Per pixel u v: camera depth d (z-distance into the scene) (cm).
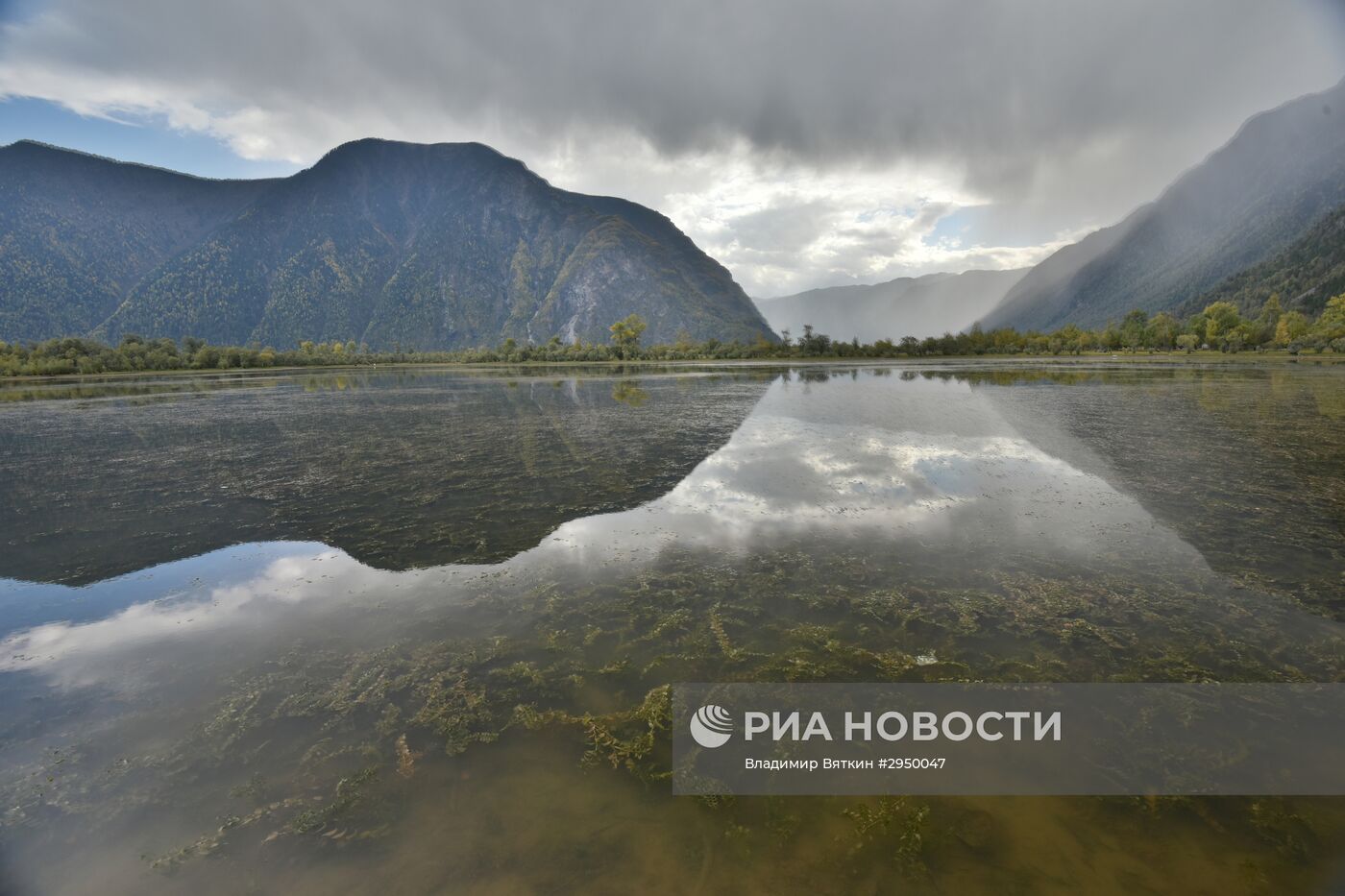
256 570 986
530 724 581
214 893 415
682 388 4262
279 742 568
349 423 2711
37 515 1309
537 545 1073
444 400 3725
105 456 1986
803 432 2109
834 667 668
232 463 1817
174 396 4559
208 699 638
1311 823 444
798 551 1009
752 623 773
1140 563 937
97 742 574
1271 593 823
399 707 616
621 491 1400
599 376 6106
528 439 2131
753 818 464
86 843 460
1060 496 1277
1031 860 420
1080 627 742
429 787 503
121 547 1105
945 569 930
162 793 507
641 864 424
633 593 866
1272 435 1869
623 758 534
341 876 423
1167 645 699
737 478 1481
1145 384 3638
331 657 715
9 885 425
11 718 612
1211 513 1152
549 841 446
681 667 675
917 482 1411
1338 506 1173
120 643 761
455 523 1194
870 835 445
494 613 819
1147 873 409
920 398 3141
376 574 960
